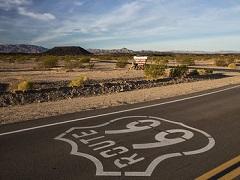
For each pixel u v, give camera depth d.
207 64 59.03
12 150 6.12
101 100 13.20
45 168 5.16
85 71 36.09
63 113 10.07
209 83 21.34
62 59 75.06
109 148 6.25
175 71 26.92
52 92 14.95
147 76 25.92
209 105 11.67
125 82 20.27
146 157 5.71
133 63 41.72
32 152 5.99
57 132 7.52
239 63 63.59
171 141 6.78
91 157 5.70
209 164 5.35
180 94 15.36
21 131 7.61
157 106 11.38
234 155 5.84
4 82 21.55
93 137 7.07
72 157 5.70
